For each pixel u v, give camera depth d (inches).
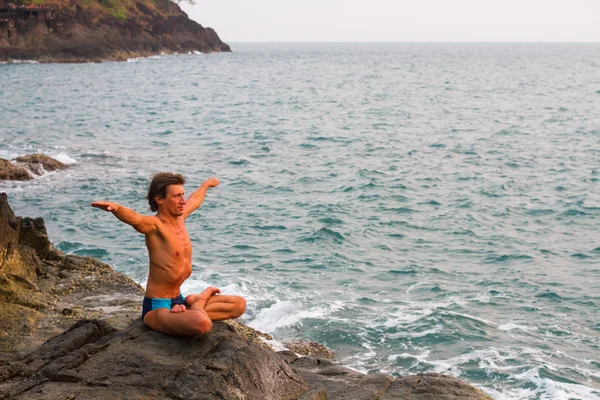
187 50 7116.1
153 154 1503.4
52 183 1172.5
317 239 874.1
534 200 1106.1
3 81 3587.6
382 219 985.5
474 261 798.5
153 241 277.4
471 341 574.2
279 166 1392.7
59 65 4968.0
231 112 2410.2
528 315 636.7
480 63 7249.0
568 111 2527.1
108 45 5605.3
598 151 1601.9
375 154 1550.2
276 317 613.6
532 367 525.7
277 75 4763.8
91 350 273.0
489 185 1215.6
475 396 314.7
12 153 1432.1
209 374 251.9
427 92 3378.4
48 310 480.4
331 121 2170.3
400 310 640.4
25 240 589.3
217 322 296.4
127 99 2844.5
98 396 238.5
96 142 1658.5
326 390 300.7
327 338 577.3
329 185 1218.0
